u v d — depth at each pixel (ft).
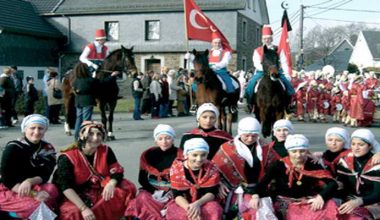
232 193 17.89
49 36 104.37
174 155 18.75
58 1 110.73
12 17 100.17
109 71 40.06
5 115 50.55
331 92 60.44
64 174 16.89
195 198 16.89
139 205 17.21
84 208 16.57
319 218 16.29
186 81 64.18
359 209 16.84
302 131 49.06
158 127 18.89
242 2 100.07
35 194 16.61
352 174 17.33
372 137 17.26
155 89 60.59
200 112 20.75
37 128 17.15
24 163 16.98
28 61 101.19
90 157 17.46
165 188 18.22
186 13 42.45
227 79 35.32
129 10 104.47
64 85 44.04
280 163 17.15
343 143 18.88
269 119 33.06
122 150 35.94
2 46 94.68
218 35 39.37
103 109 40.29
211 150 20.42
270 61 32.99
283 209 17.08
